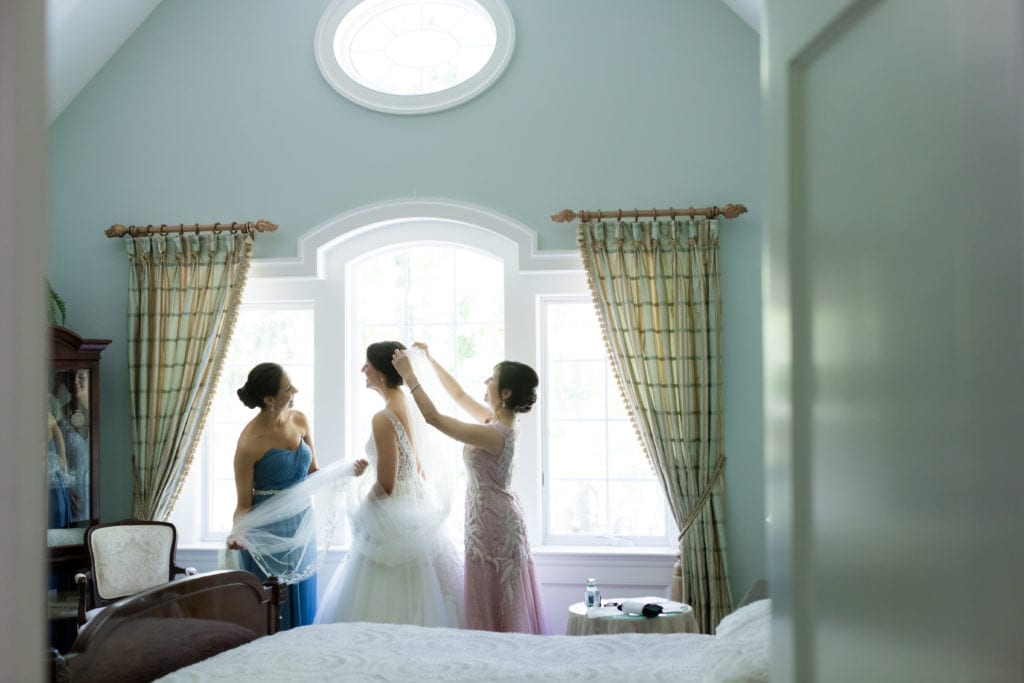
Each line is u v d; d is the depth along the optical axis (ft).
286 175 17.28
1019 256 2.21
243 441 15.14
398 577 14.46
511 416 14.82
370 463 14.88
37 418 2.66
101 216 17.61
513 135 16.85
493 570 14.26
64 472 16.02
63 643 15.96
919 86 2.65
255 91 17.47
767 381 3.78
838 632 3.18
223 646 10.49
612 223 16.35
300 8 17.49
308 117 17.30
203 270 17.03
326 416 17.22
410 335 17.51
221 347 16.85
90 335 17.43
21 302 2.58
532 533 16.65
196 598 10.11
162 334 17.01
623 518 16.81
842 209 3.15
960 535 2.47
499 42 16.99
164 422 16.80
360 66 17.92
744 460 16.08
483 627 14.15
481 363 17.33
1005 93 2.25
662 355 16.06
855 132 3.05
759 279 16.25
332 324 17.30
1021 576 2.22
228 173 17.40
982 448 2.37
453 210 16.81
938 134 2.56
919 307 2.66
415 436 14.92
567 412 16.99
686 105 16.58
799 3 3.42
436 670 9.12
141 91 17.70
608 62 16.78
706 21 16.65
